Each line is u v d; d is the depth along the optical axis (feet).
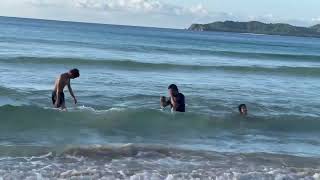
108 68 97.66
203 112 53.47
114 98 59.52
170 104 50.42
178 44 247.29
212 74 99.66
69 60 98.27
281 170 31.71
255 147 39.75
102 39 241.96
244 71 108.88
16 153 32.40
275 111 57.88
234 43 326.44
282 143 42.09
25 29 303.27
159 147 35.58
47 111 43.32
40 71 84.79
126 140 39.86
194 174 29.58
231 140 42.04
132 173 29.19
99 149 34.01
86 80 74.18
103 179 27.71
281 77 102.58
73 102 55.36
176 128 44.78
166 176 28.89
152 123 45.16
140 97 61.00
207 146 39.19
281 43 408.26
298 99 68.39
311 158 36.14
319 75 109.91
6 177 26.94
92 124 43.29
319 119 49.29
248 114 51.67
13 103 52.95
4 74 75.97
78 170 29.09
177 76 90.94
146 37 323.57
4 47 137.69
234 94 69.05
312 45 403.34
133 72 93.66
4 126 40.57
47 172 28.43
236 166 32.35
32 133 39.78
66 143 37.37
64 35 256.93
